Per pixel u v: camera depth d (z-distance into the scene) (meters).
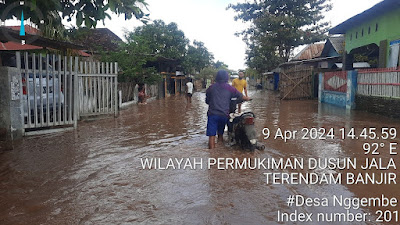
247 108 15.42
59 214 3.39
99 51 20.36
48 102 8.27
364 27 16.34
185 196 3.84
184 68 38.69
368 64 17.38
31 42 9.43
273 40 33.22
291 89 22.05
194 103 20.36
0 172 4.89
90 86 11.27
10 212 3.46
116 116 11.95
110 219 3.26
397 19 13.27
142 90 19.92
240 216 3.29
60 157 5.76
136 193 3.96
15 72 7.30
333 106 15.91
